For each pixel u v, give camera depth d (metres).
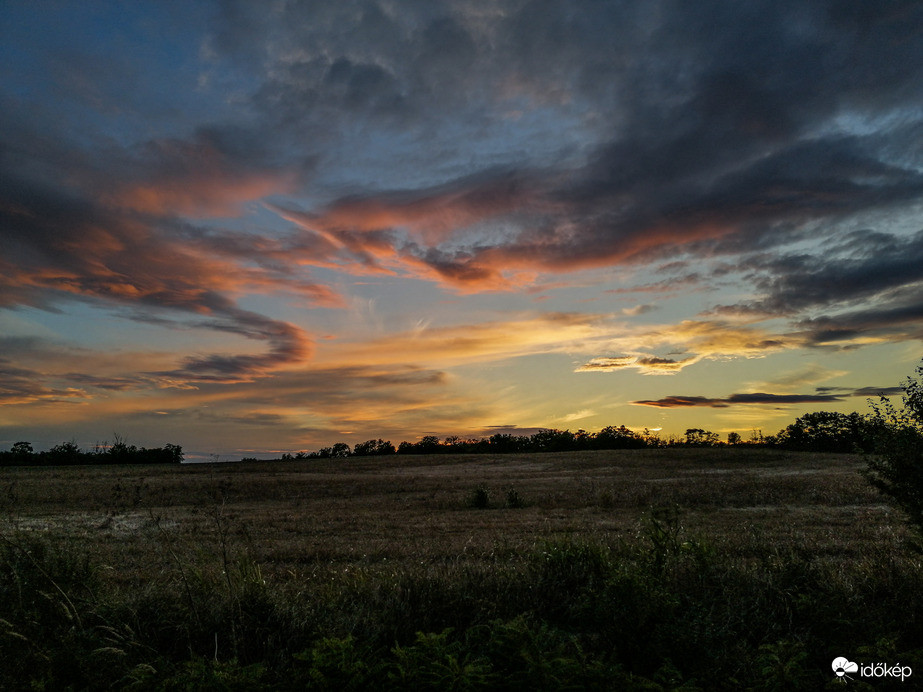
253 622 4.91
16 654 4.27
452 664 3.56
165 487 27.12
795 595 5.55
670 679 3.85
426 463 49.06
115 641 4.39
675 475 32.59
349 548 11.15
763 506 18.53
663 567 5.80
